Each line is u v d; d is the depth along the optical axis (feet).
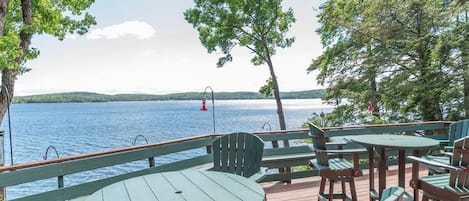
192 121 112.47
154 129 85.97
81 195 8.98
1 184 7.45
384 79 33.12
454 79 27.55
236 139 10.06
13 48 17.19
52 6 23.08
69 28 25.26
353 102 35.68
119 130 84.94
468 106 27.35
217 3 38.63
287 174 13.82
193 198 5.28
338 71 37.14
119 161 9.80
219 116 136.98
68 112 199.21
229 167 9.98
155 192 5.67
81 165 8.96
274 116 131.44
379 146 9.54
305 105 271.28
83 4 24.67
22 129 91.76
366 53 34.45
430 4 29.63
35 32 21.15
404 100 31.14
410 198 9.30
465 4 27.12
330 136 15.07
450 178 7.02
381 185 10.09
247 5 38.81
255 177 8.68
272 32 42.34
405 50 30.22
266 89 44.55
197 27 40.65
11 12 21.50
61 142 63.46
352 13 36.14
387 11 31.71
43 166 8.22
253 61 43.93
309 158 14.12
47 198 8.34
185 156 39.60
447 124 17.42
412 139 10.54
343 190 10.37
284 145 19.86
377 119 32.78
